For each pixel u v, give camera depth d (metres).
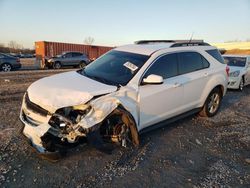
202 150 4.20
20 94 7.74
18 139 4.13
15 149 3.78
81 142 3.27
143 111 3.95
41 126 3.14
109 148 3.36
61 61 21.64
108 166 3.48
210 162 3.79
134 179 3.21
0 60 16.16
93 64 4.77
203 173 3.46
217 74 5.69
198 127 5.28
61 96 3.26
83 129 3.12
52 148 3.23
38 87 3.65
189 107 5.09
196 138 4.68
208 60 5.57
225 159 3.92
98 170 3.37
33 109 3.35
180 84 4.60
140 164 3.60
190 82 4.88
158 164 3.63
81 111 3.23
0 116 5.27
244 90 10.46
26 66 24.19
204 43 5.87
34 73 15.25
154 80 3.80
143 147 4.14
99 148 3.24
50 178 3.12
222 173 3.48
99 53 31.19
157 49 4.51
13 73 14.57
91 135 3.17
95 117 3.22
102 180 3.15
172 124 5.37
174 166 3.60
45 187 2.94
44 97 3.30
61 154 3.27
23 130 3.54
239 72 9.80
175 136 4.72
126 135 3.74
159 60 4.34
